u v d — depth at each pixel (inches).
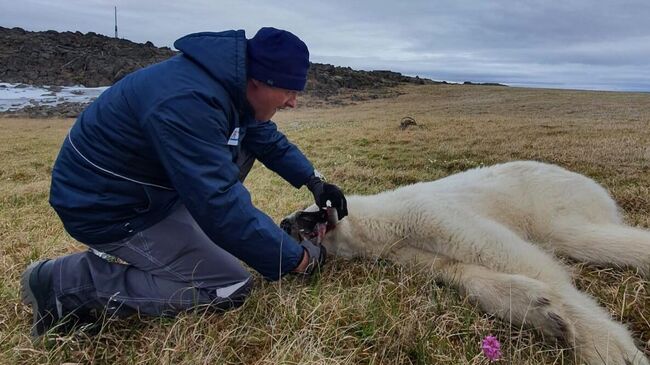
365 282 119.6
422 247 130.8
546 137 450.9
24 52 2837.1
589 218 141.6
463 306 108.5
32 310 103.7
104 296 101.2
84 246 154.3
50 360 91.0
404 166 334.0
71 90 2306.8
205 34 94.7
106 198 96.1
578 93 1625.2
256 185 277.3
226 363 90.0
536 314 98.7
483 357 88.7
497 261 115.6
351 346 94.9
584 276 125.3
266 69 94.4
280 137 133.6
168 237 102.5
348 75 2645.2
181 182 89.6
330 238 137.3
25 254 151.4
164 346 92.9
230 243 94.8
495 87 2335.1
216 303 106.6
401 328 96.5
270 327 101.2
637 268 123.6
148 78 91.0
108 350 97.1
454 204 133.0
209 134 89.7
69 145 97.0
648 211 185.3
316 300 108.7
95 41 3230.8
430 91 2208.4
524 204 142.6
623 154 326.3
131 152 93.4
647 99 1198.3
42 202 261.3
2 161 499.2
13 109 1691.7
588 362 91.3
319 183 132.6
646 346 96.6
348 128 676.7
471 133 514.3
